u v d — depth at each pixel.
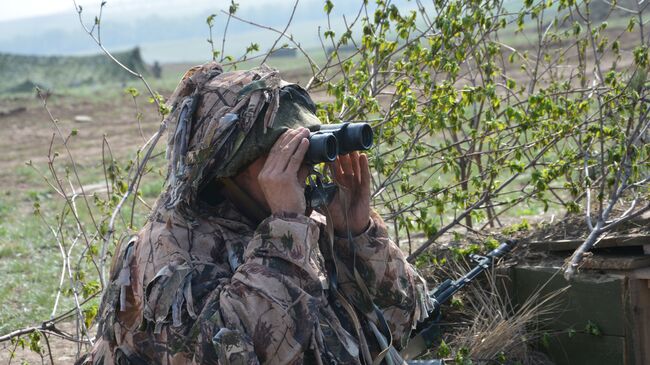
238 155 2.65
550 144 5.41
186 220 2.71
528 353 4.47
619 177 4.59
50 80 46.94
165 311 2.57
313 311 2.57
